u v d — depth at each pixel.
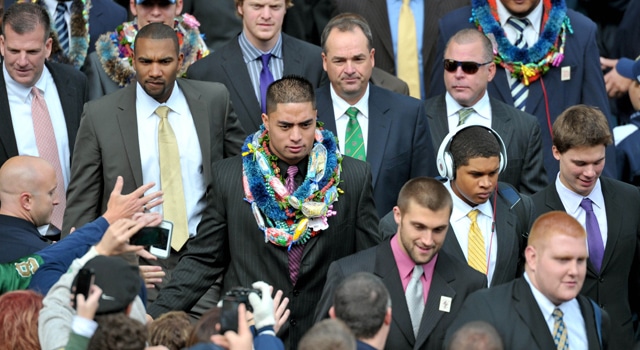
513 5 33.53
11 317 20.70
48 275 23.53
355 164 26.91
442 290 23.98
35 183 25.64
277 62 32.56
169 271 29.12
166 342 21.05
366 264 24.23
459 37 31.22
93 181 29.28
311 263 26.17
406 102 30.28
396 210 24.14
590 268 27.70
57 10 33.84
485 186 25.48
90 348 18.80
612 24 40.34
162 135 29.38
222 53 32.31
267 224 26.19
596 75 33.88
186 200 29.42
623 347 27.72
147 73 29.05
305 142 26.05
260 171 26.31
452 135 26.00
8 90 30.94
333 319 19.03
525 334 22.41
